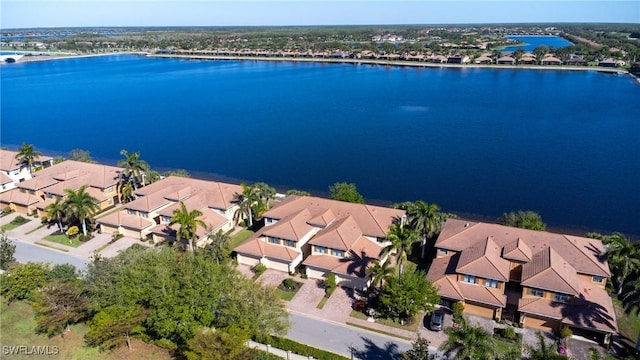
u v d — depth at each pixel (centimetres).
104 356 4859
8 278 5778
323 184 11362
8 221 8712
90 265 5497
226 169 12712
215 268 4972
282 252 6631
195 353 4197
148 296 4784
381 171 12119
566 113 18125
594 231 8481
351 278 6150
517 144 14162
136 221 7950
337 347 5038
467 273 5569
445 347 4153
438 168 12194
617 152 13050
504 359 4231
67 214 7600
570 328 5181
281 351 4756
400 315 5522
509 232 6256
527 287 5359
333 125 17475
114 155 14238
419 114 18875
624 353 4853
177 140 15912
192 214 6738
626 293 4984
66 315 5025
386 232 6669
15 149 14812
